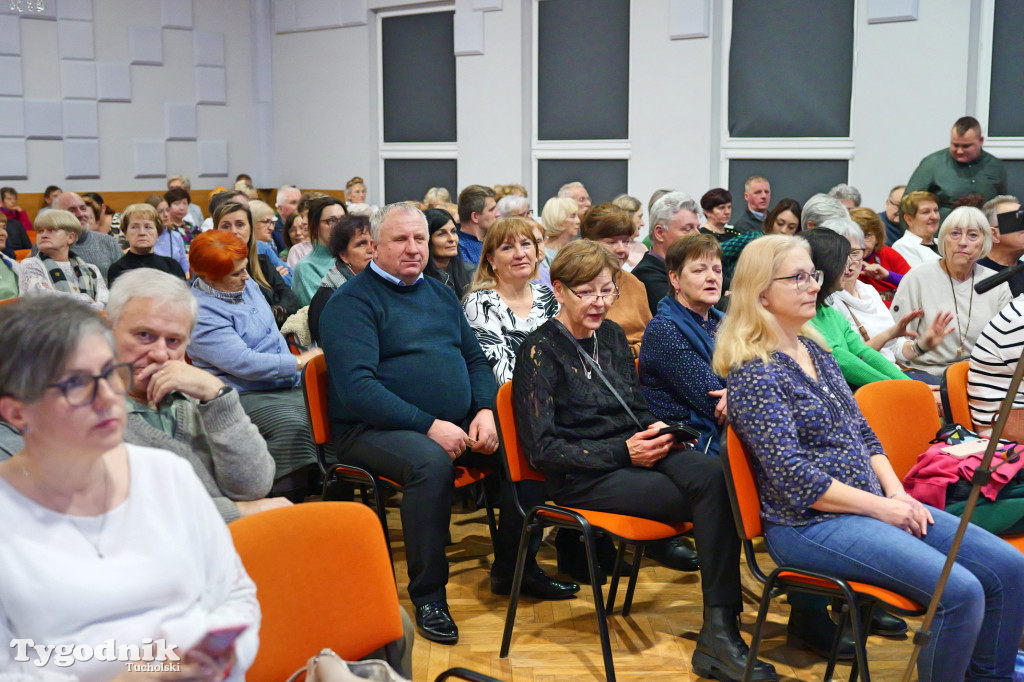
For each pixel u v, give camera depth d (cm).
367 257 366
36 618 118
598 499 245
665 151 748
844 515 211
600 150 788
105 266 544
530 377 251
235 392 188
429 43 890
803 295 222
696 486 232
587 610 276
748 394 215
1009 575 204
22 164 891
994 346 259
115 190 963
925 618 182
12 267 440
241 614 128
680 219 396
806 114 701
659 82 742
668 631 263
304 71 998
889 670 239
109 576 122
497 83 830
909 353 357
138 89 968
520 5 805
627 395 262
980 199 511
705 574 232
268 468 196
